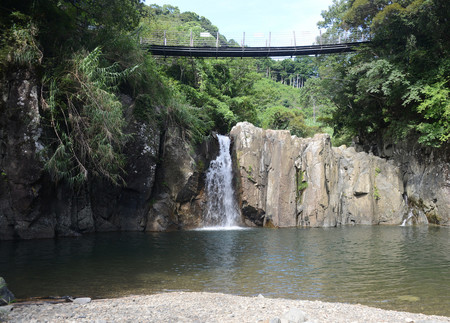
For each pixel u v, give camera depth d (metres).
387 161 37.91
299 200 32.25
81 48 23.62
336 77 45.12
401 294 11.57
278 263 15.97
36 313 7.74
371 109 42.81
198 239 22.91
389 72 36.16
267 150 32.41
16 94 20.69
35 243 20.17
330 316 8.32
